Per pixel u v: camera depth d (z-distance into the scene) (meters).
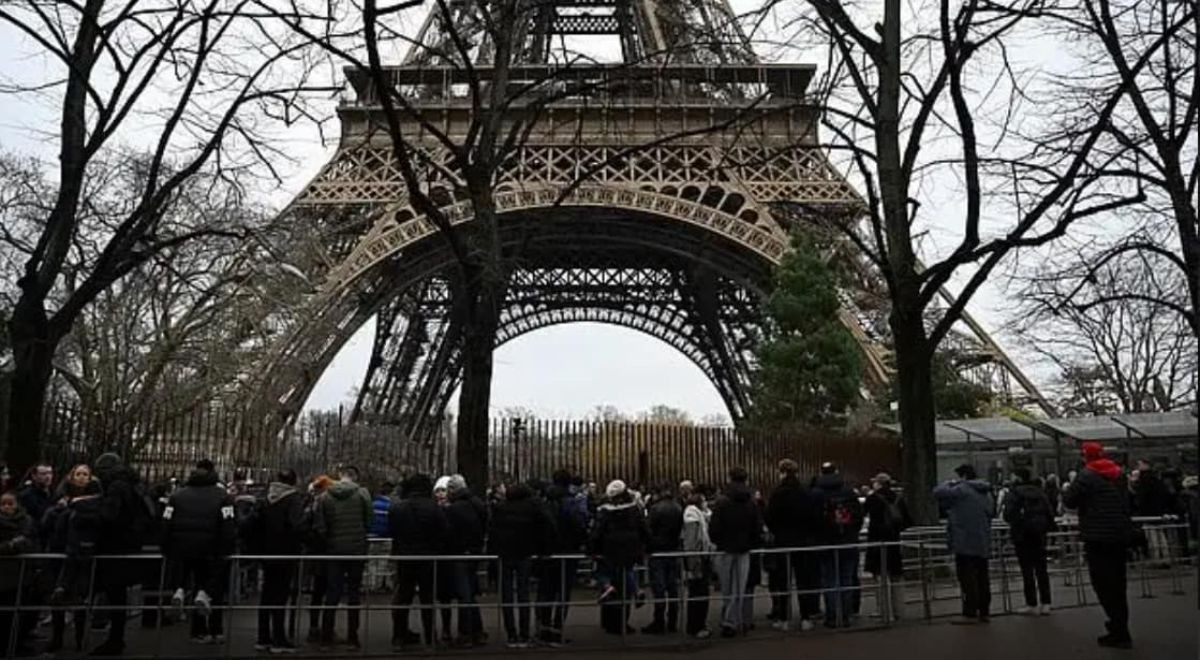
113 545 17.72
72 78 22.95
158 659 16.98
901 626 20.77
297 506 19.30
